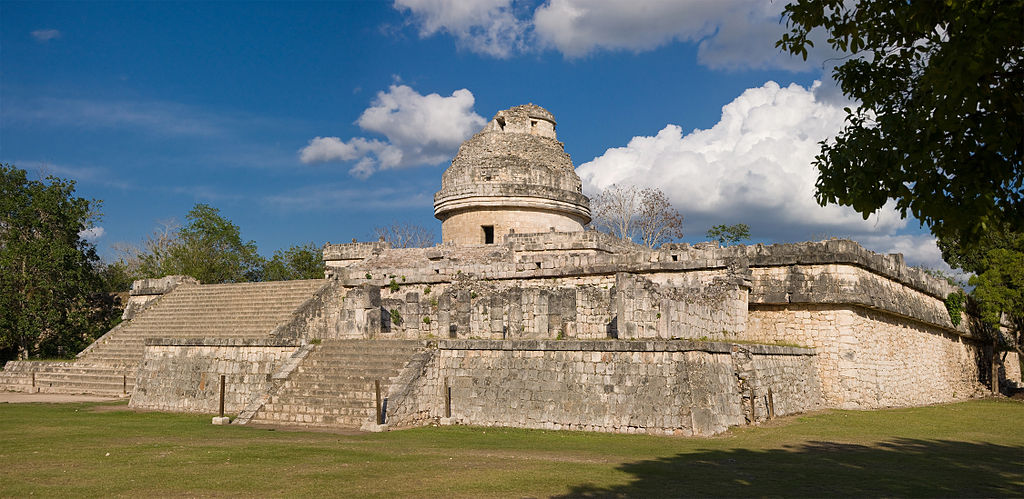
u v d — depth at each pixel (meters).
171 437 19.67
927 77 7.68
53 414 26.75
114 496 11.70
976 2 7.38
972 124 8.08
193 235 63.28
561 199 43.06
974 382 42.16
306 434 20.67
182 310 40.38
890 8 8.95
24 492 12.01
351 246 45.06
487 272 33.38
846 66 9.95
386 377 23.95
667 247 30.48
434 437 20.02
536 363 22.59
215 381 29.08
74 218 46.62
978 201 8.05
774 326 28.55
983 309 37.09
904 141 8.71
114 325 47.66
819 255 27.55
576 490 12.02
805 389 26.44
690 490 12.05
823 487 12.47
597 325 24.88
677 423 20.14
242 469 14.15
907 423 23.41
